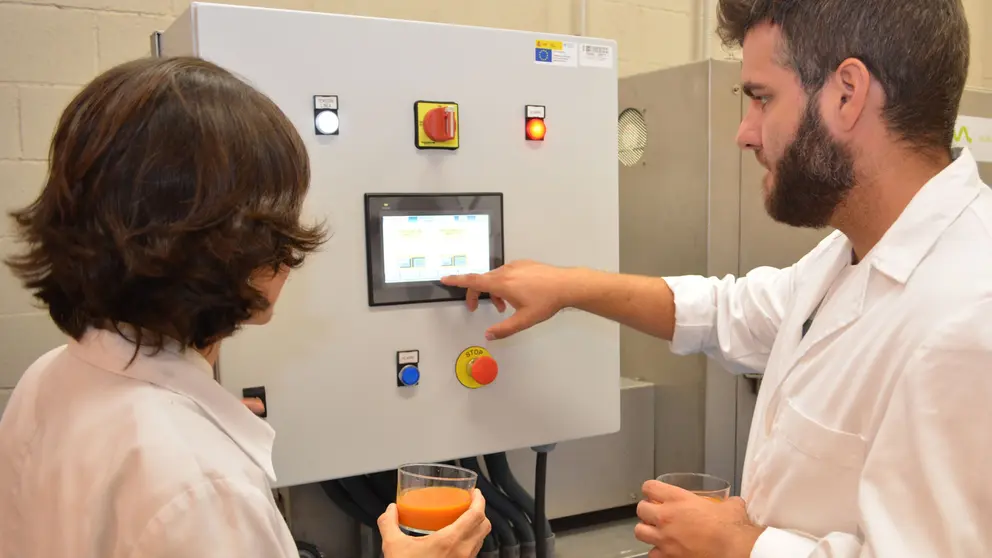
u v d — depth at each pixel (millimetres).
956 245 828
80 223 629
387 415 1097
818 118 879
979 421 724
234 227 644
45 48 1421
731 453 1523
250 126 659
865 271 912
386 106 1061
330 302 1047
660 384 1605
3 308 1422
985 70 2762
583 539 1534
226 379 996
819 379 924
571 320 1245
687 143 1502
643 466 1608
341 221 1045
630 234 1669
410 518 890
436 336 1125
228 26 958
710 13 2104
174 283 637
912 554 733
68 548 623
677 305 1286
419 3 1733
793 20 884
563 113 1201
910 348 804
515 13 1859
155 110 618
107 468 619
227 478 631
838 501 869
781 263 1555
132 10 1482
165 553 588
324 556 1292
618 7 2000
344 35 1026
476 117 1129
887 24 826
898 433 771
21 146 1417
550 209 1204
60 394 706
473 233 1140
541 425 1229
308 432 1046
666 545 958
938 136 871
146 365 678
